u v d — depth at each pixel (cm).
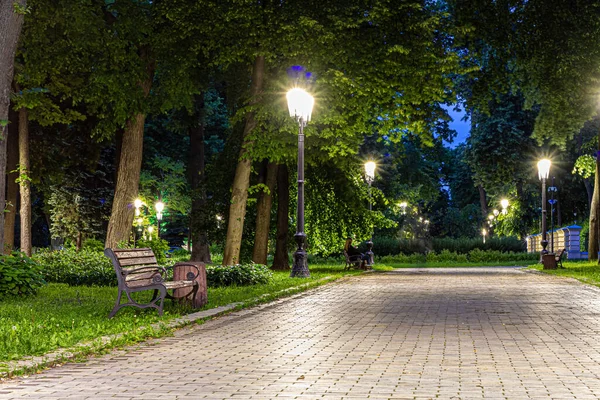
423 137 3212
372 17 2867
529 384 820
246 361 980
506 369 914
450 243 6181
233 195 3102
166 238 6875
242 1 2792
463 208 9406
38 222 6047
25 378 863
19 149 3566
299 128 2825
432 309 1695
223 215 3612
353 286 2528
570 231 5756
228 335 1242
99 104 2958
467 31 3153
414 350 1071
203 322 1423
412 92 2981
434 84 2988
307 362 972
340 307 1750
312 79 2947
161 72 3036
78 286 2338
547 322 1422
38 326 1228
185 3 2830
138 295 1950
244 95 3116
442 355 1025
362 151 5625
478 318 1498
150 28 2852
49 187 4491
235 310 1652
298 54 2925
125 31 2823
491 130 5700
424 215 7938
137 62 2873
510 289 2353
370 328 1337
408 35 2991
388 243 5869
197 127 4562
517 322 1423
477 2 3366
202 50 2969
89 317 1407
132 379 857
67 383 834
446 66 2975
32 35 2906
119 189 2989
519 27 3406
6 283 1898
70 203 4503
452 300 1942
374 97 2967
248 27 2845
